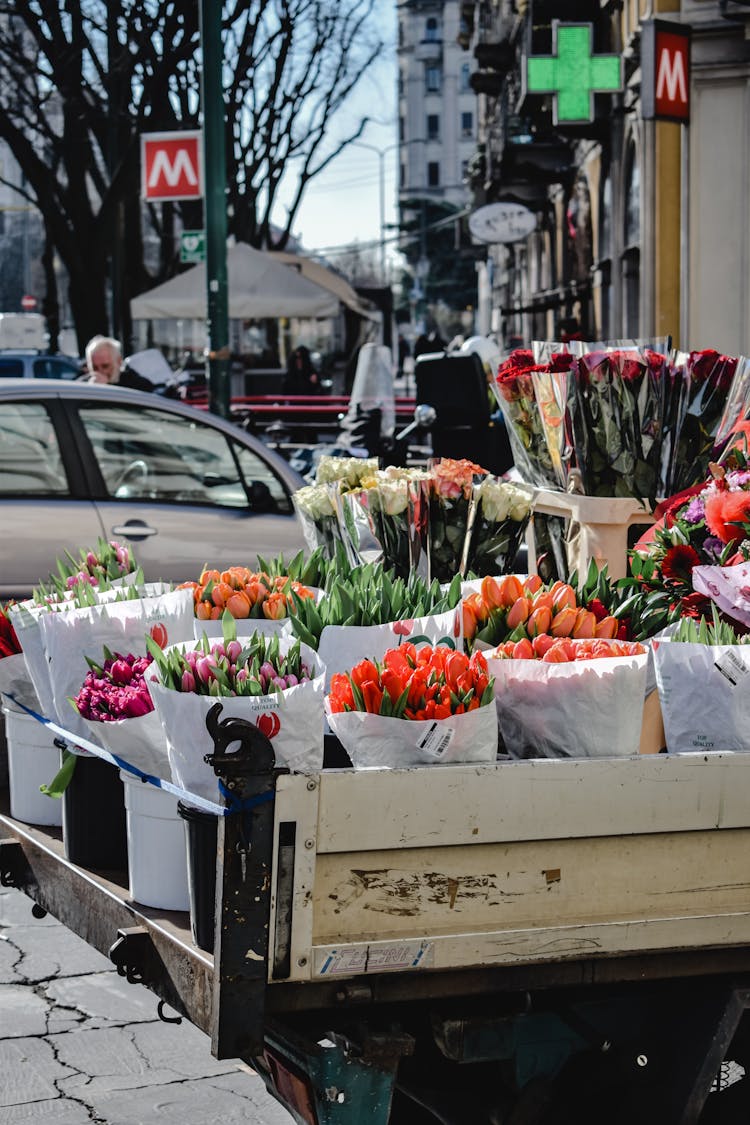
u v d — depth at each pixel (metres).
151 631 3.36
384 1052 2.48
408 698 2.68
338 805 2.40
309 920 2.38
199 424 7.83
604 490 4.17
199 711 2.66
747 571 3.19
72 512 7.34
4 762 4.04
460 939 2.47
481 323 73.38
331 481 4.56
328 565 3.76
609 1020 2.78
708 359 4.07
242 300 20.50
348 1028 2.55
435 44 118.25
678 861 2.63
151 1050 4.49
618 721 2.84
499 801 2.50
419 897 2.47
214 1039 2.35
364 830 2.42
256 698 2.62
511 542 4.17
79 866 3.28
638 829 2.60
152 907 2.96
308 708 2.64
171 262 35.16
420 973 2.51
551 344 4.48
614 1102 2.85
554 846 2.55
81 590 3.58
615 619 3.19
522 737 2.91
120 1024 4.68
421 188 119.62
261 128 34.22
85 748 3.14
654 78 15.66
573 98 18.80
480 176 38.53
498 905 2.52
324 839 2.39
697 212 16.83
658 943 2.61
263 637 2.83
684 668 2.91
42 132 27.11
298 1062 2.56
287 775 2.37
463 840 2.48
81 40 25.50
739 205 16.72
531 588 3.26
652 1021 2.80
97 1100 4.14
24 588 7.15
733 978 2.74
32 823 3.68
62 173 37.94
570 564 4.46
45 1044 4.51
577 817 2.55
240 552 7.68
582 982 2.61
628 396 4.10
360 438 12.41
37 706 3.66
